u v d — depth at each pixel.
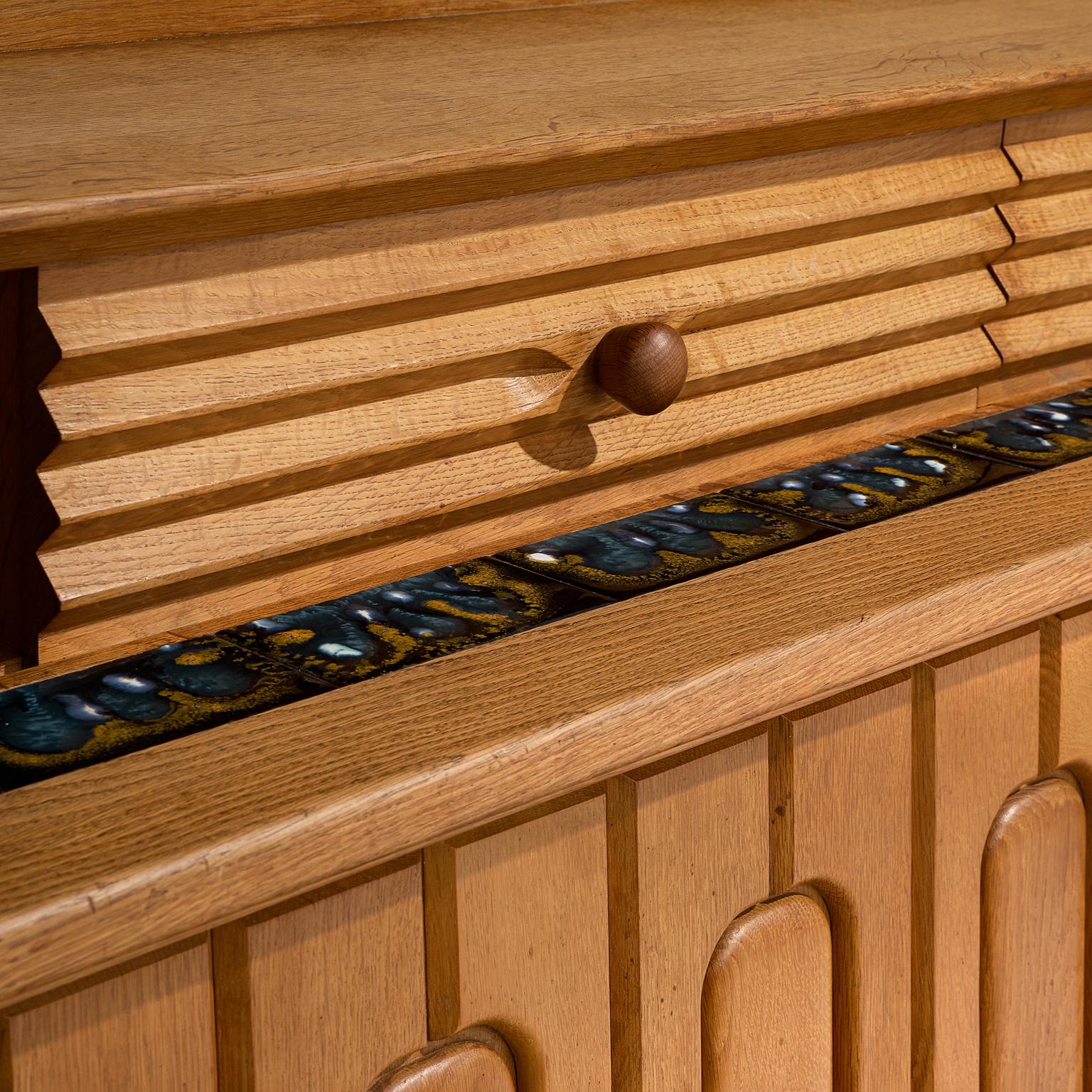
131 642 0.55
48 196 0.46
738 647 0.55
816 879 0.65
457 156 0.53
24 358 0.50
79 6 0.64
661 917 0.60
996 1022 0.74
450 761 0.48
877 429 0.75
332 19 0.71
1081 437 0.75
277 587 0.58
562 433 0.62
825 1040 0.67
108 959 0.42
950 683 0.66
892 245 0.69
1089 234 0.78
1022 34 0.75
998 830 0.71
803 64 0.67
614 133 0.56
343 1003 0.52
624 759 0.52
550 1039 0.58
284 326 0.53
